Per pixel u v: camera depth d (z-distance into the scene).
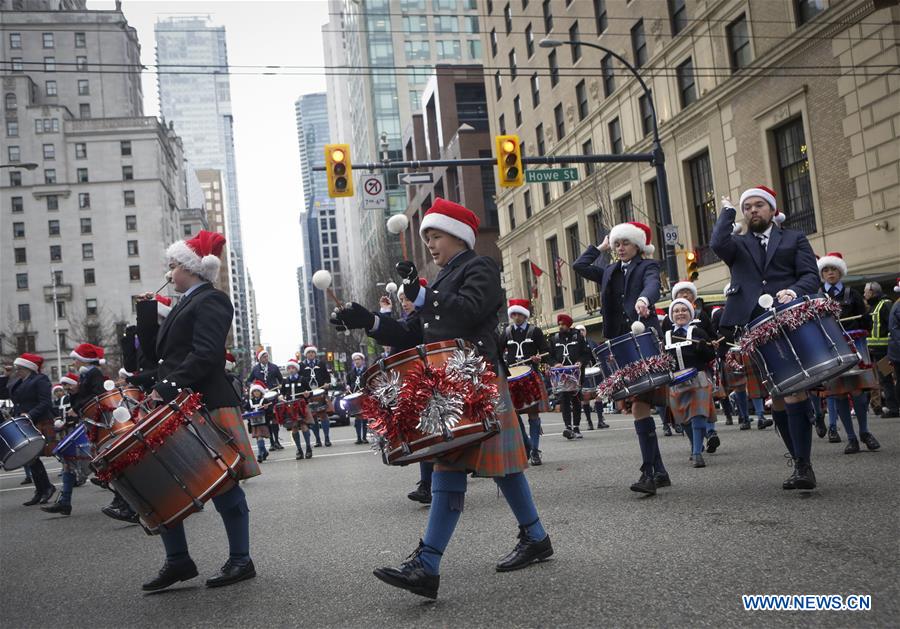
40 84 95.62
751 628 3.13
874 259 20.83
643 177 32.22
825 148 22.33
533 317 44.12
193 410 4.45
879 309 12.34
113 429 4.59
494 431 3.89
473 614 3.62
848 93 21.38
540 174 18.56
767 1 24.22
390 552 5.28
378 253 64.19
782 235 6.04
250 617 3.95
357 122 119.38
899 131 19.84
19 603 4.77
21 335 87.50
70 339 88.06
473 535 5.54
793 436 5.93
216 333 4.71
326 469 12.16
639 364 6.33
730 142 26.42
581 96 37.62
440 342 3.94
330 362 78.06
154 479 4.30
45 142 90.12
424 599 3.97
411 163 17.66
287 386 15.55
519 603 3.72
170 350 4.85
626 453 10.20
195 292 4.97
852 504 5.30
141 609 4.34
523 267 46.41
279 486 10.23
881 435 9.45
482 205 57.50
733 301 6.10
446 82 64.94
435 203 4.55
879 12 20.20
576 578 4.06
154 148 91.25
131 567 5.68
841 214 21.94
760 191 6.07
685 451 9.85
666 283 29.17
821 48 22.22
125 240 90.00
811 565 3.91
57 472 16.44
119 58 97.00
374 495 8.40
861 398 8.05
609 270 6.92
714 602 3.47
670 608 3.44
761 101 24.81
